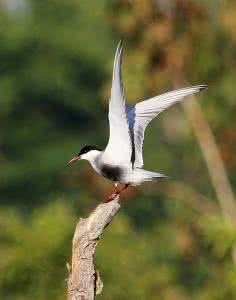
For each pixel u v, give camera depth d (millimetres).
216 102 20984
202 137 20875
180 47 19891
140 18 19875
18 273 16156
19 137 37406
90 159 12078
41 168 34938
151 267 17047
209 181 25922
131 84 19797
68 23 39969
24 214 34656
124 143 11125
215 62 20516
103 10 20641
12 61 38844
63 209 16609
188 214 20578
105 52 38625
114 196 11305
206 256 18750
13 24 39531
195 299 18344
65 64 38844
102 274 16375
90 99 38219
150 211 29281
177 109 32719
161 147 34312
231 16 20266
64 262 16188
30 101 38406
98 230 10719
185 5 19969
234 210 20703
